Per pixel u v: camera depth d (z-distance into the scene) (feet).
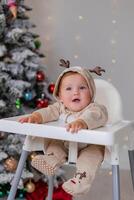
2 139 6.80
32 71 7.10
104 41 8.89
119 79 8.91
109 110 5.04
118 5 8.79
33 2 8.98
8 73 6.88
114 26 8.84
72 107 4.48
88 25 8.91
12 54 6.86
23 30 6.97
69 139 3.81
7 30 6.81
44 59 9.04
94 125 4.01
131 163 4.61
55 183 6.66
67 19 8.96
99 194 6.95
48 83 7.86
